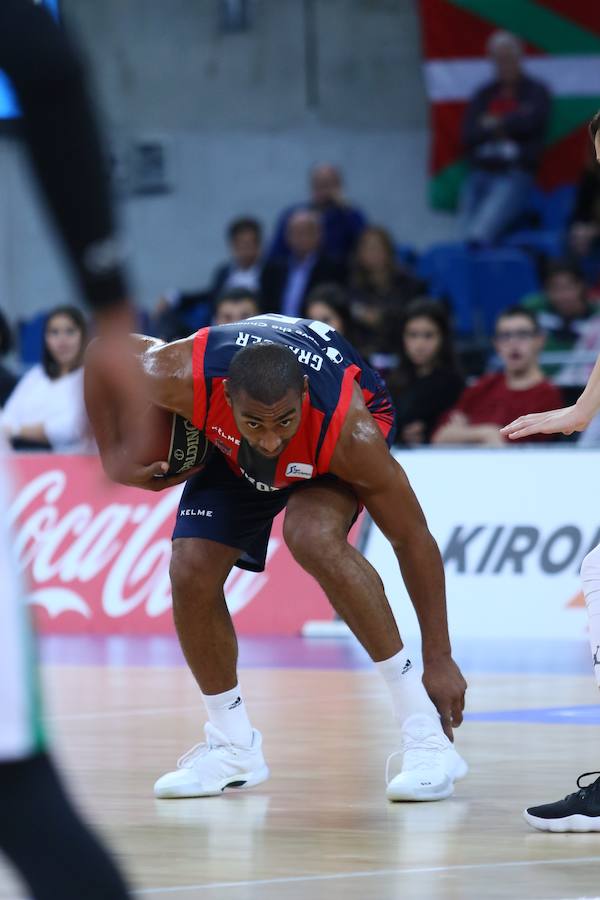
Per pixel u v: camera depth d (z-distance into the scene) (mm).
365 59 32500
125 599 20141
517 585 18609
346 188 32562
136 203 33250
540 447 18828
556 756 10430
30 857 4020
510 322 19391
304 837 7859
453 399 19750
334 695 13914
